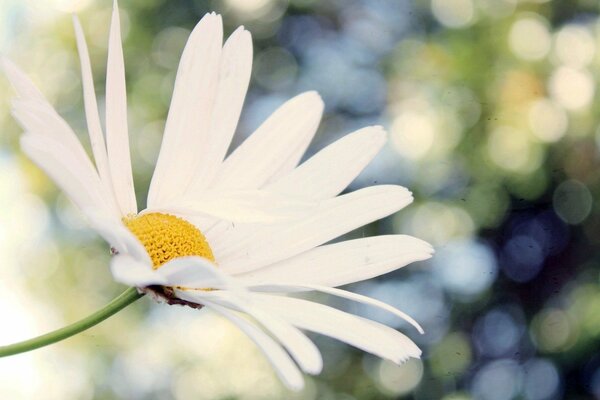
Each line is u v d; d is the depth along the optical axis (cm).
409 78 92
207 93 30
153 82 95
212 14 30
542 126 87
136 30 96
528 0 90
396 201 30
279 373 25
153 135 94
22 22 96
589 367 88
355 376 90
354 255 30
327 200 30
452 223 89
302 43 97
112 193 29
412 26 94
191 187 30
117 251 26
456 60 90
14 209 93
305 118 31
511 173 88
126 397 87
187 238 29
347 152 30
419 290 90
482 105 89
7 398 79
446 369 89
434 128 88
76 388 85
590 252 90
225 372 87
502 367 90
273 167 31
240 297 27
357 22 96
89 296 92
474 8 91
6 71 26
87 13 96
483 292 90
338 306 86
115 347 88
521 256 91
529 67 88
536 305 91
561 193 90
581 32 88
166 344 88
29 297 92
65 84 95
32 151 25
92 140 28
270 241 30
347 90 95
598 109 86
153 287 27
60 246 93
